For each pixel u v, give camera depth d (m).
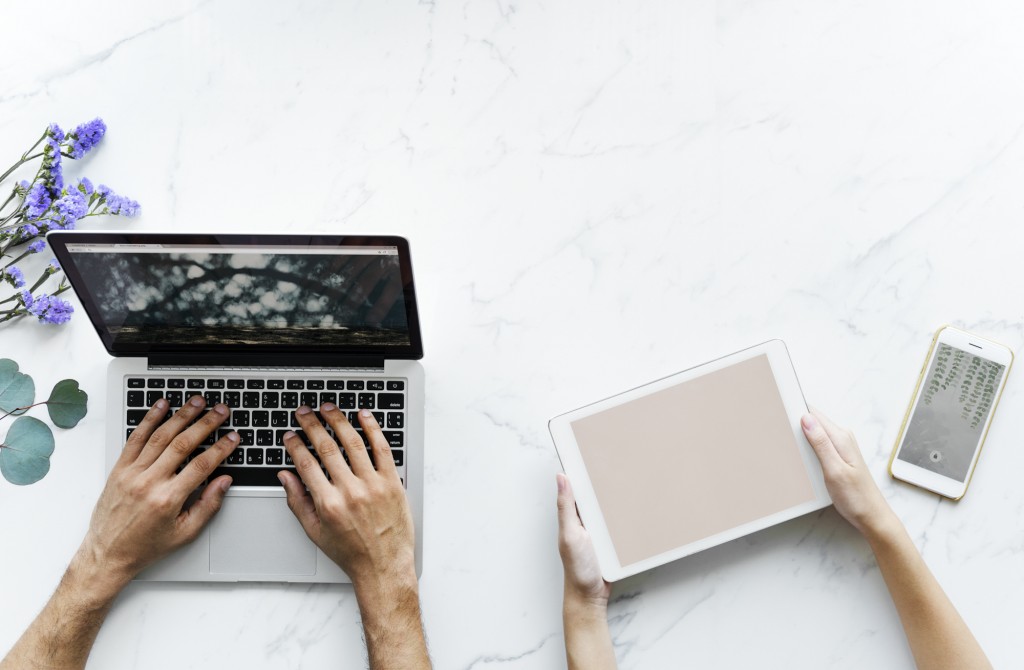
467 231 0.94
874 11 0.94
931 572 0.91
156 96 0.94
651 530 0.88
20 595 0.90
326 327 0.85
